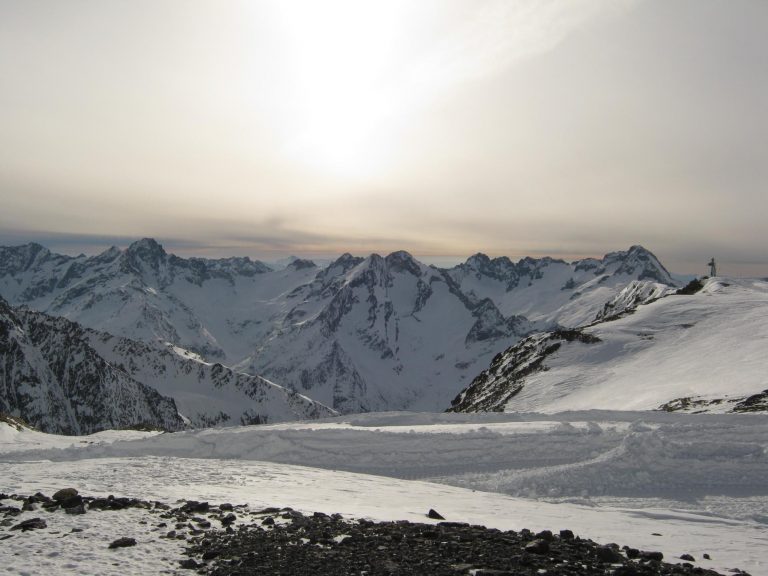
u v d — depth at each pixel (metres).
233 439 30.36
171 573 9.12
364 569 9.41
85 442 48.62
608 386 65.69
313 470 24.69
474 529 12.91
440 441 27.84
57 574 8.85
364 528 12.29
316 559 9.90
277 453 28.86
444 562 9.87
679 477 21.72
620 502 19.84
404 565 9.64
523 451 26.39
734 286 103.12
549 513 16.91
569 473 22.78
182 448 31.12
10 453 32.22
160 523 12.08
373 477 23.48
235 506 14.59
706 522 16.17
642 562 10.79
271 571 9.23
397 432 29.36
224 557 9.92
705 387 51.53
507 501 19.00
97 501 13.63
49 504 13.40
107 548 10.26
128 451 31.45
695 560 11.66
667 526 15.43
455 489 21.39
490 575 9.05
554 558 10.38
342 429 30.39
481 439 27.75
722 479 21.38
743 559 11.88
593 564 10.22
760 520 17.59
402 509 16.47
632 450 23.77
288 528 12.04
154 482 20.28
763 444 23.95
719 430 25.69
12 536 10.80
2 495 14.47
